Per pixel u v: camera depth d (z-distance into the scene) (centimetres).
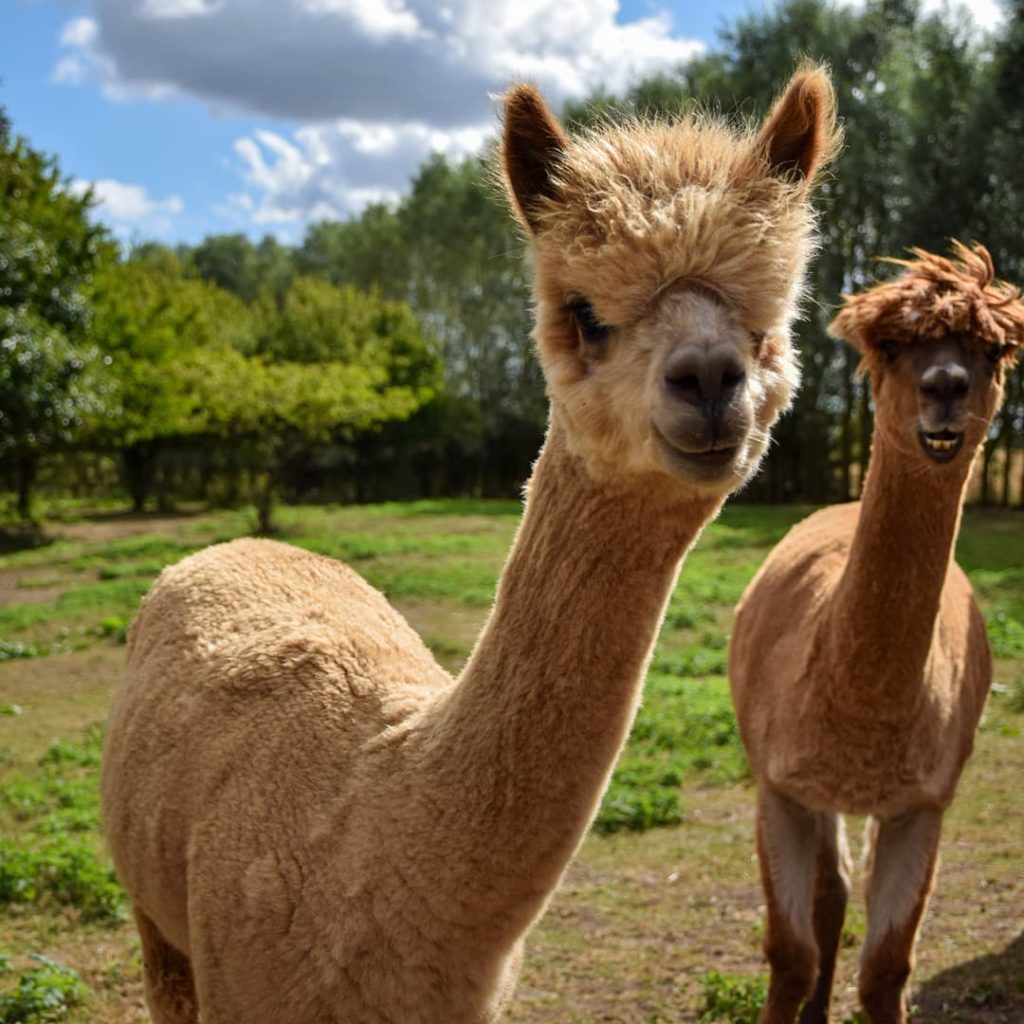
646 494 229
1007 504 2903
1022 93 2586
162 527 3017
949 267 420
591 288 229
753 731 473
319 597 357
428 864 245
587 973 518
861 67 2973
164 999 354
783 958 425
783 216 236
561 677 237
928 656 403
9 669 1272
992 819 701
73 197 3025
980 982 484
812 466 3416
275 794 278
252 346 4519
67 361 2297
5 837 718
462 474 4406
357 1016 249
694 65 3075
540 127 254
